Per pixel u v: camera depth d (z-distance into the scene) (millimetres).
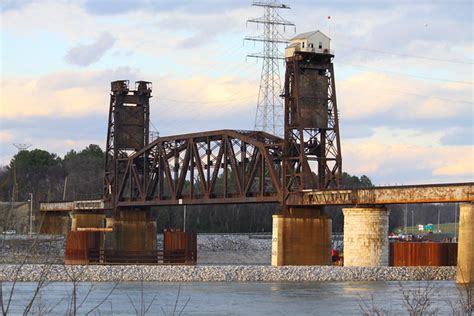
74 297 75312
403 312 196875
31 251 76688
